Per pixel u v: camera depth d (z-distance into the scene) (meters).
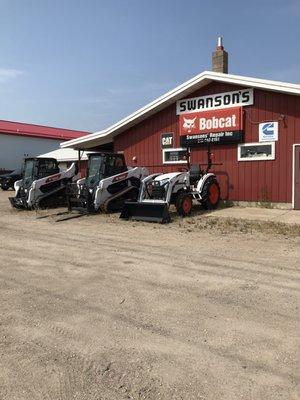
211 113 15.49
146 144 17.66
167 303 5.21
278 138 14.01
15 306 5.26
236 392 3.27
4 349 4.11
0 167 39.91
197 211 13.73
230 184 15.23
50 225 12.02
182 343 4.12
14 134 40.84
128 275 6.47
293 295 5.36
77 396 3.28
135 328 4.50
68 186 14.63
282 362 3.71
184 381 3.45
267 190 14.38
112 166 14.40
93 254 7.98
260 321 4.57
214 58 17.58
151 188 12.55
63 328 4.55
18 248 8.76
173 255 7.71
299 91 13.06
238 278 6.15
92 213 14.00
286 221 11.29
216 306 5.05
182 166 16.50
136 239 9.38
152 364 3.73
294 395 3.21
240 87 14.73
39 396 3.30
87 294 5.64
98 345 4.14
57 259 7.65
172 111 16.72
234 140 14.91
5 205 18.59
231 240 8.97
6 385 3.46
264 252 7.77
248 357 3.81
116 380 3.50
